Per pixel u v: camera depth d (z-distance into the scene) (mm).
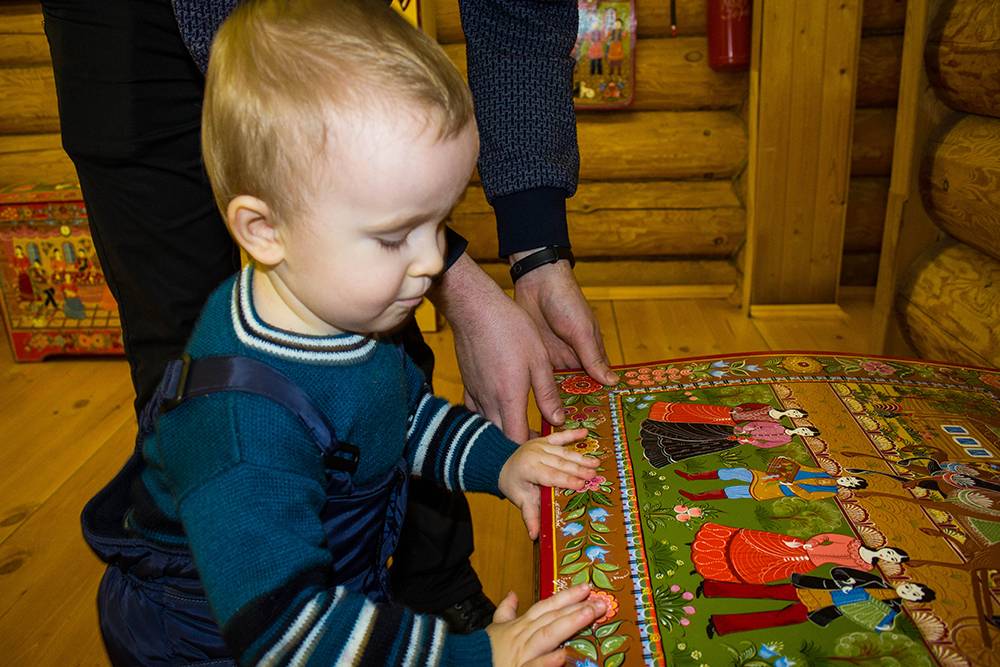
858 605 598
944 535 669
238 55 635
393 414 767
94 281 2465
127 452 2010
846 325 2609
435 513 1182
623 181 2846
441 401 922
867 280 2930
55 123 2725
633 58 2627
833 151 2566
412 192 615
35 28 2631
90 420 2182
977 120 1580
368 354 728
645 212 2838
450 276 947
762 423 863
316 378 683
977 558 641
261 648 588
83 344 2521
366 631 613
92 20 942
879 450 800
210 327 699
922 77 1669
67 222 2412
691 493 750
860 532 678
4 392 2359
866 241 2850
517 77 1034
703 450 820
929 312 1666
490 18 1045
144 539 742
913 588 611
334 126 601
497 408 976
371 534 805
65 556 1637
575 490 772
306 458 660
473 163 657
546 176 1016
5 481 1902
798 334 2557
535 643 595
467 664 606
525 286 1051
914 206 1753
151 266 1023
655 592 630
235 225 655
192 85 1016
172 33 982
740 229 2809
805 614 594
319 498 666
